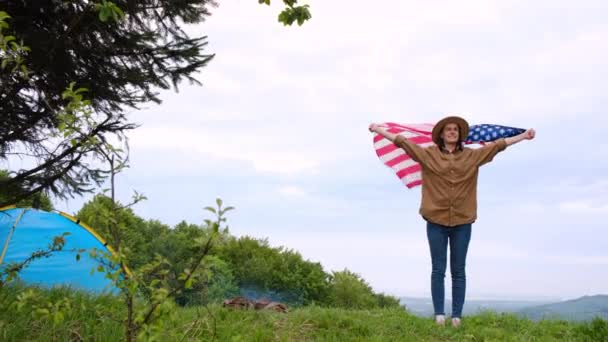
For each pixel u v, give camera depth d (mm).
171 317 2680
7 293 4758
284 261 12789
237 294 10469
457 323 5531
